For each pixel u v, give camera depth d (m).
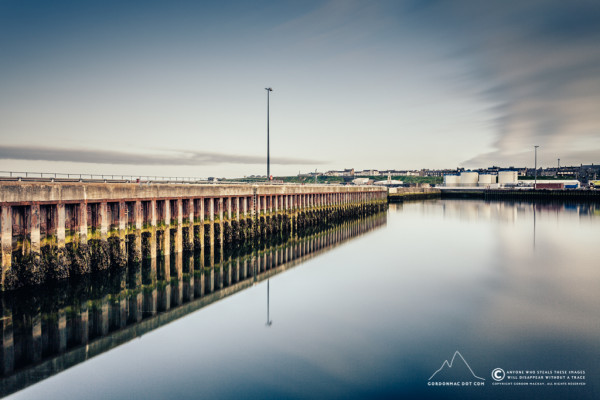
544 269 31.97
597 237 49.59
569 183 144.12
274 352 16.75
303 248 41.41
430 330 19.20
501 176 152.25
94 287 25.55
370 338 18.22
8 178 23.45
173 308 21.95
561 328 19.53
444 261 35.12
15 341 17.50
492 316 21.09
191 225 34.28
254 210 43.47
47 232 23.72
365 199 88.06
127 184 28.23
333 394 13.59
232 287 26.19
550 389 14.02
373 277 29.17
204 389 13.84
